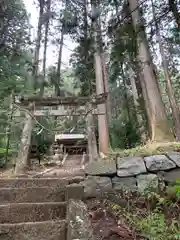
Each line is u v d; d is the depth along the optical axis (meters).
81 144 8.59
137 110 7.72
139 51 5.25
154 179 2.27
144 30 5.11
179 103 10.77
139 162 2.44
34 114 4.44
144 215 1.85
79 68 7.99
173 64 7.84
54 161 5.99
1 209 2.00
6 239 1.65
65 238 1.63
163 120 4.71
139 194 2.18
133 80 9.05
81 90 8.48
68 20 6.57
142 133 7.00
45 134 6.04
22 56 7.67
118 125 7.71
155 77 5.26
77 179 2.46
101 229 1.59
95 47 5.51
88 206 2.04
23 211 2.01
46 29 8.28
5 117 4.84
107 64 7.30
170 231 1.55
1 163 4.79
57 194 2.29
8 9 7.44
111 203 2.09
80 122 5.16
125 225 1.67
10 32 7.60
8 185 2.47
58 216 1.98
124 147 7.01
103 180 2.34
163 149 2.88
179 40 5.39
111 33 5.01
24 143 4.00
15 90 6.15
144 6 5.02
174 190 2.03
